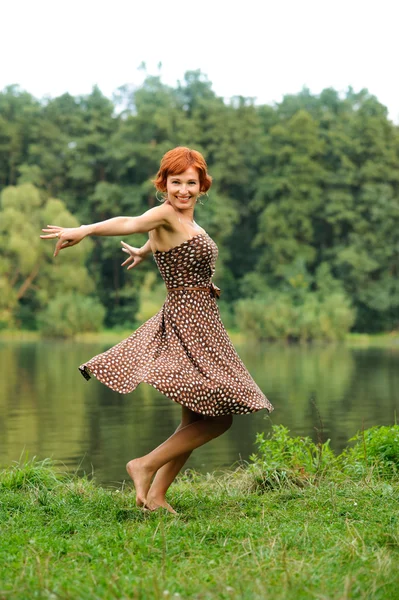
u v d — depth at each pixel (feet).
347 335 163.84
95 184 198.18
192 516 13.32
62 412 45.60
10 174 204.23
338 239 188.85
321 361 97.60
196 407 12.80
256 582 8.88
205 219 180.24
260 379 70.79
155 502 13.58
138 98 223.71
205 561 10.18
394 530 11.46
